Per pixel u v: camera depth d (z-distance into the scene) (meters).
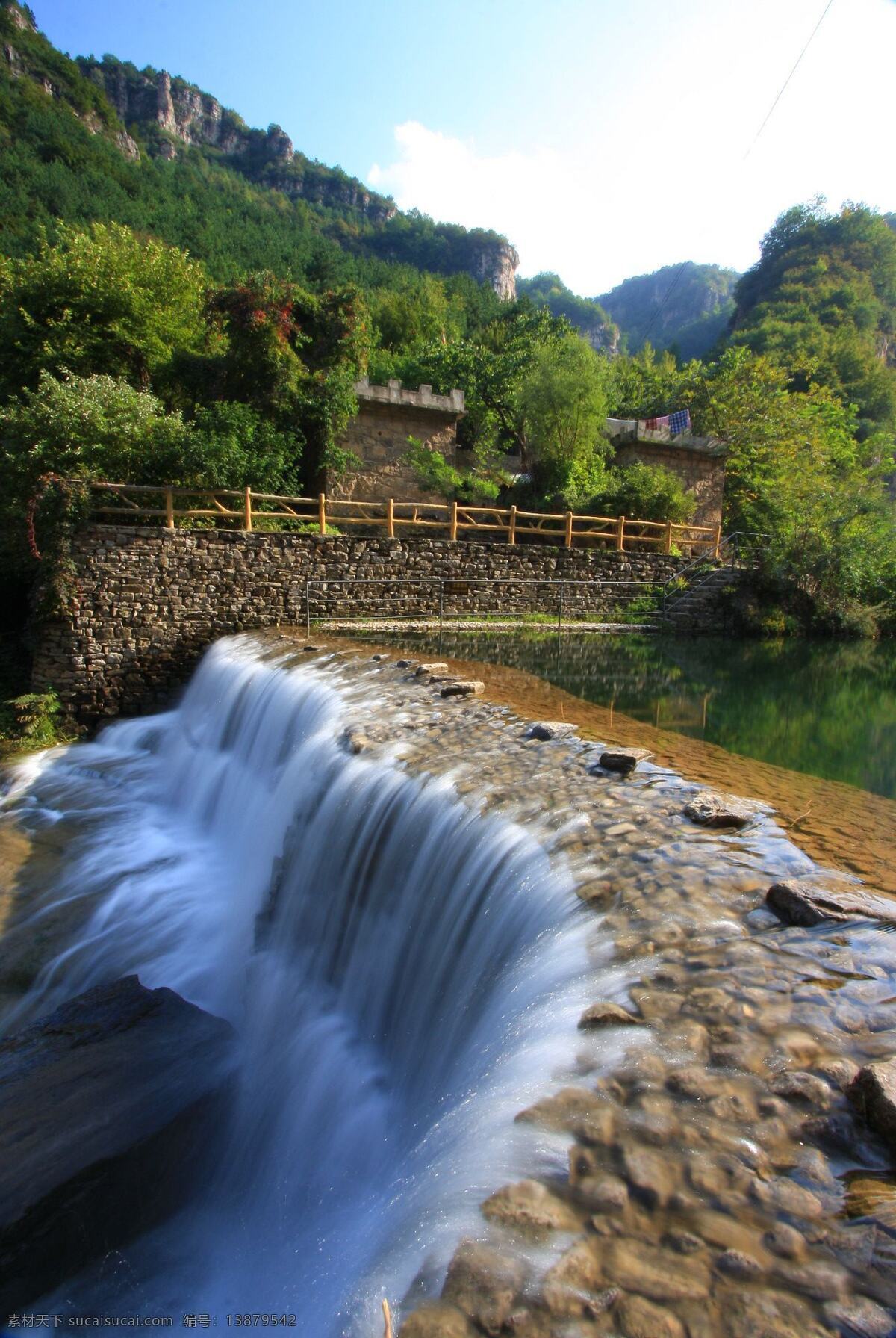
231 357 16.88
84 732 12.38
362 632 13.02
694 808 4.36
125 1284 3.34
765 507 21.75
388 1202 2.46
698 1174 1.89
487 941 3.76
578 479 20.70
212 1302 3.25
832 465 25.62
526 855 3.88
